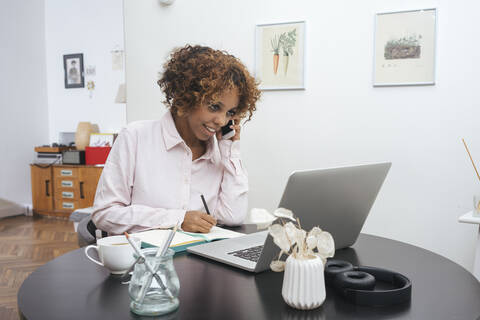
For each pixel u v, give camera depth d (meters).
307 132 2.55
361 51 2.39
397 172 2.36
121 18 5.55
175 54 1.58
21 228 4.91
